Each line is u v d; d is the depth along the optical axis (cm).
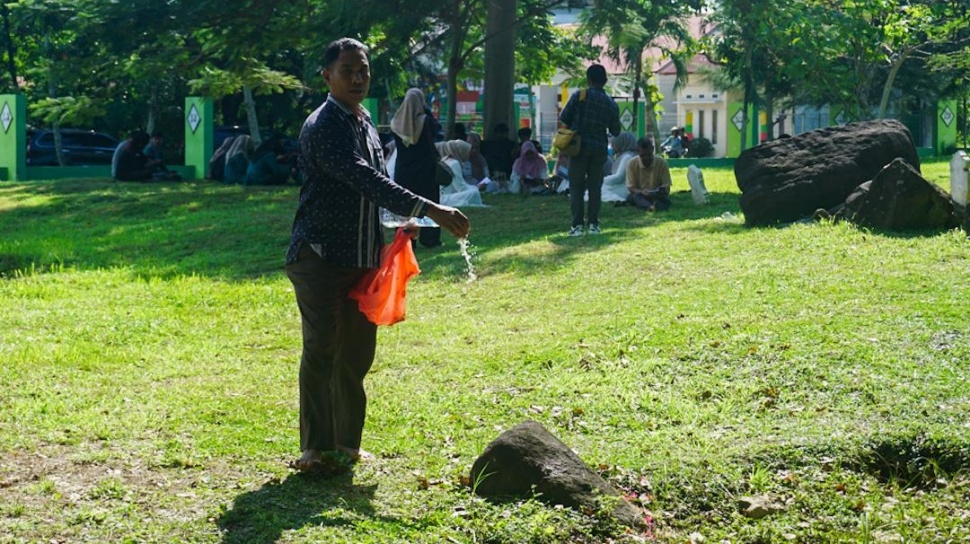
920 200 1161
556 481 525
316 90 2456
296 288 549
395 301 549
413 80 2988
